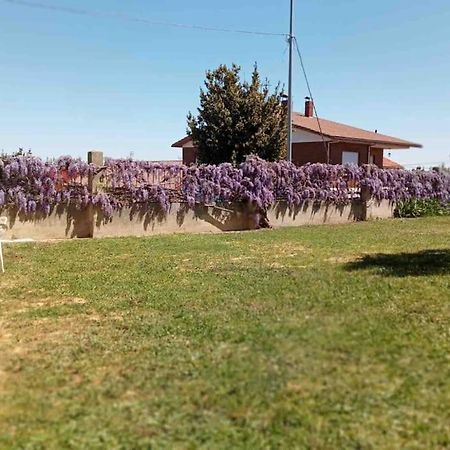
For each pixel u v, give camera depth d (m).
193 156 26.80
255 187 13.55
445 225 14.08
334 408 2.85
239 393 3.05
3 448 2.51
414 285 5.82
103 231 11.53
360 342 3.87
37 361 3.69
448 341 3.90
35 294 5.84
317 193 14.91
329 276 6.40
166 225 12.44
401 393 3.02
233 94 20.58
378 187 16.44
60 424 2.74
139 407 2.92
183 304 5.21
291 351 3.70
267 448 2.48
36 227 10.85
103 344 4.03
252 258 8.16
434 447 2.47
